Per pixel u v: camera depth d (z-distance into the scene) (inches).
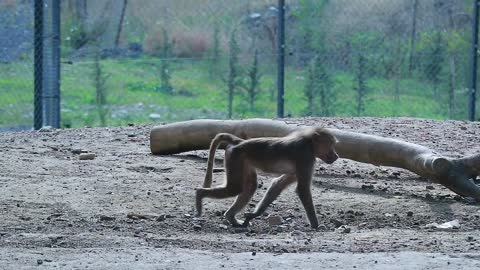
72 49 1195.9
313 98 925.2
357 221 449.1
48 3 775.1
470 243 397.1
